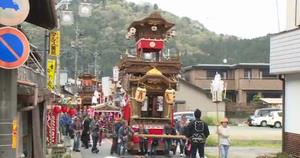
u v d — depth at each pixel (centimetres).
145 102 2638
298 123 2111
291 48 2045
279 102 6419
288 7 2402
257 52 10562
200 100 6200
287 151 2192
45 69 2081
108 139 3703
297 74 2123
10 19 725
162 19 2712
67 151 2538
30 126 1437
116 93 4209
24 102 987
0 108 737
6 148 731
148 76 2586
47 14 1270
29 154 1426
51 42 2178
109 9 9844
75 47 6475
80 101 5244
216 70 7088
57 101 2727
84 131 2786
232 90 7031
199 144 1675
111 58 8356
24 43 744
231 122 6016
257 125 5566
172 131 2495
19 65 741
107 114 4078
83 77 6175
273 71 2194
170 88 2608
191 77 7144
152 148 2473
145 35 2742
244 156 2428
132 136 2477
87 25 8694
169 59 2709
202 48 11444
